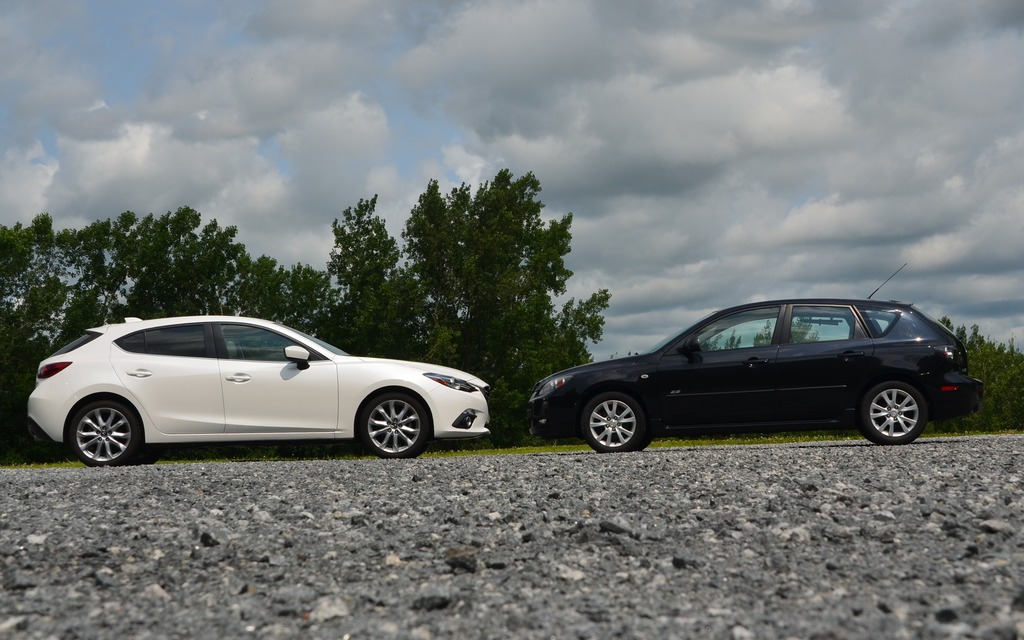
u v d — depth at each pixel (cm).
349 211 4947
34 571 445
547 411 1153
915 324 1097
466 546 468
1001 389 6656
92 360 1092
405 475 802
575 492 652
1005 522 502
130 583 422
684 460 890
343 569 439
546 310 5088
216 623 353
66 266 5184
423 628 341
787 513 548
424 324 5156
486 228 5281
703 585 402
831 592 385
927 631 314
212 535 495
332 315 4972
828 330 1109
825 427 1095
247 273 5275
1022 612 339
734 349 1121
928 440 1217
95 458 1079
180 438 1080
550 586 405
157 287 5162
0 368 4866
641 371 1129
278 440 1086
